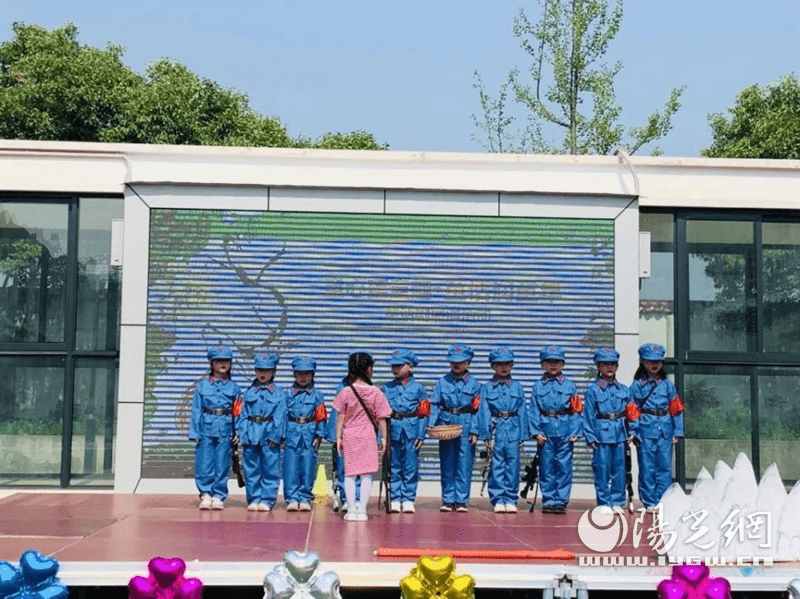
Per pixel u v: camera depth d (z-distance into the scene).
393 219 15.05
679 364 15.51
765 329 15.69
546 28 29.80
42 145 15.24
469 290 15.05
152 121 30.02
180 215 14.89
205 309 14.80
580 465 14.97
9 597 7.72
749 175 15.66
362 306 14.94
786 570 8.77
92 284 15.31
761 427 15.55
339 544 9.85
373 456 12.02
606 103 29.58
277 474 12.75
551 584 8.55
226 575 8.50
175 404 14.66
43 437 15.13
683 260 15.62
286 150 15.16
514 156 15.30
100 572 8.50
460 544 9.96
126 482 14.53
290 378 14.80
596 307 15.14
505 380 13.14
